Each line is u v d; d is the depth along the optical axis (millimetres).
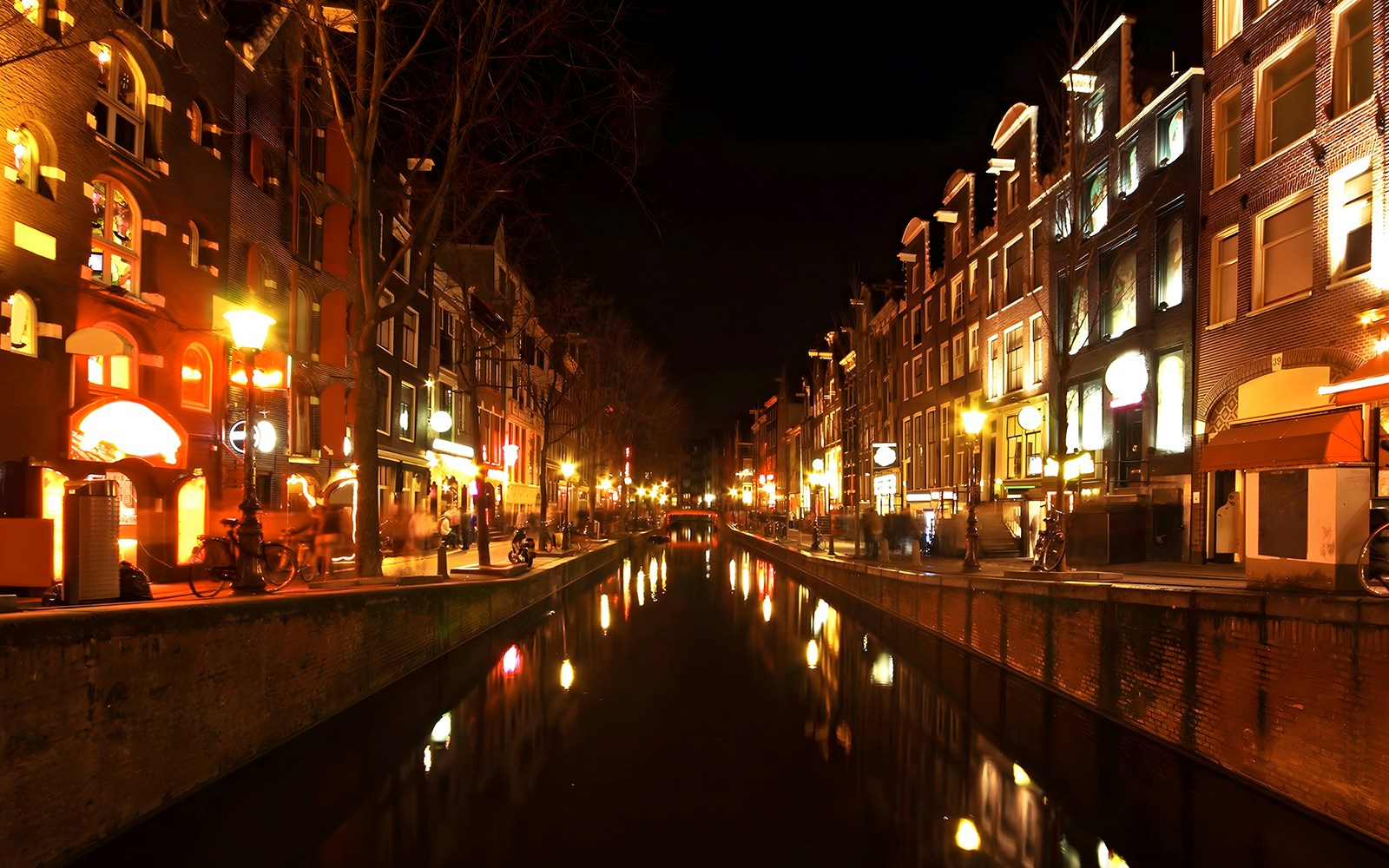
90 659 6273
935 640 17406
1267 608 7625
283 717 9258
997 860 6559
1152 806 7621
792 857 6645
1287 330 15625
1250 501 8594
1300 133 15797
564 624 19828
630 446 60750
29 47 12359
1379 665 6367
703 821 7406
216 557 15555
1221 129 18094
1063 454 14867
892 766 9039
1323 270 14758
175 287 16203
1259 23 16734
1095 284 23312
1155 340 19969
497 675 13617
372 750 9344
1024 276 28188
